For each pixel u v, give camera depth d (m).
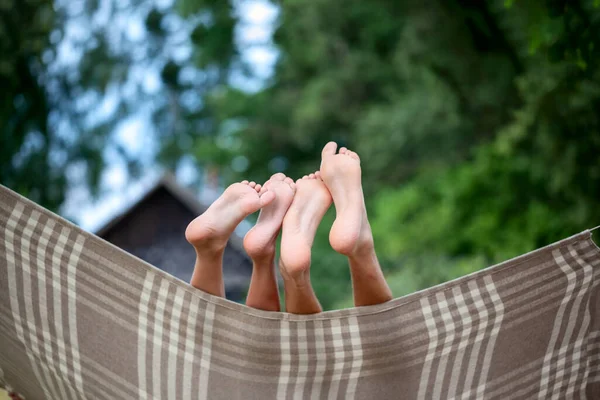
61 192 12.16
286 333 1.65
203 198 15.59
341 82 13.10
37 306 1.75
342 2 12.91
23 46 7.38
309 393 1.67
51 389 1.87
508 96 8.81
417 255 9.20
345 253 1.80
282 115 15.12
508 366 1.78
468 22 7.96
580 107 5.62
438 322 1.71
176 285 1.67
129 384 1.71
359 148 11.86
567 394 1.85
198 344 1.66
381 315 1.68
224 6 16.55
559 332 1.83
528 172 8.01
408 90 12.03
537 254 1.81
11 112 8.63
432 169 10.38
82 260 1.72
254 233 1.84
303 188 1.90
